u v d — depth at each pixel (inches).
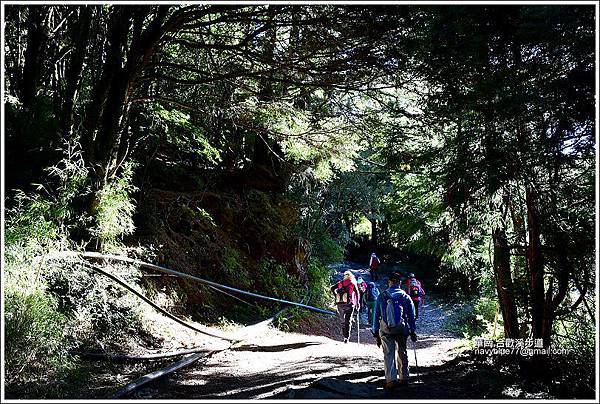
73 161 398.3
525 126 265.9
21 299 269.3
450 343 582.9
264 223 708.7
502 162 262.7
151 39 407.8
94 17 441.7
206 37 492.1
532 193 280.8
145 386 292.5
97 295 372.8
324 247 876.6
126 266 433.4
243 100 500.1
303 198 794.2
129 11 406.9
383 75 366.9
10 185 385.1
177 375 326.6
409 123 370.0
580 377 273.0
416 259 964.6
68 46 471.8
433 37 266.4
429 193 355.6
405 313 288.4
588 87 236.1
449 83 289.9
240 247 671.8
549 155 261.7
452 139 292.0
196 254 580.4
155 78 447.2
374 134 427.2
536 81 253.1
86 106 458.0
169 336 420.8
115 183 425.1
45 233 333.7
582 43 224.2
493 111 256.7
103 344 351.9
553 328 328.8
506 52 260.2
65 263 353.4
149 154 594.6
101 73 455.2
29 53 451.2
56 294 339.3
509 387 277.6
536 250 303.7
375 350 510.6
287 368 368.8
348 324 536.4
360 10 301.0
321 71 382.6
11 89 453.4
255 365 381.1
